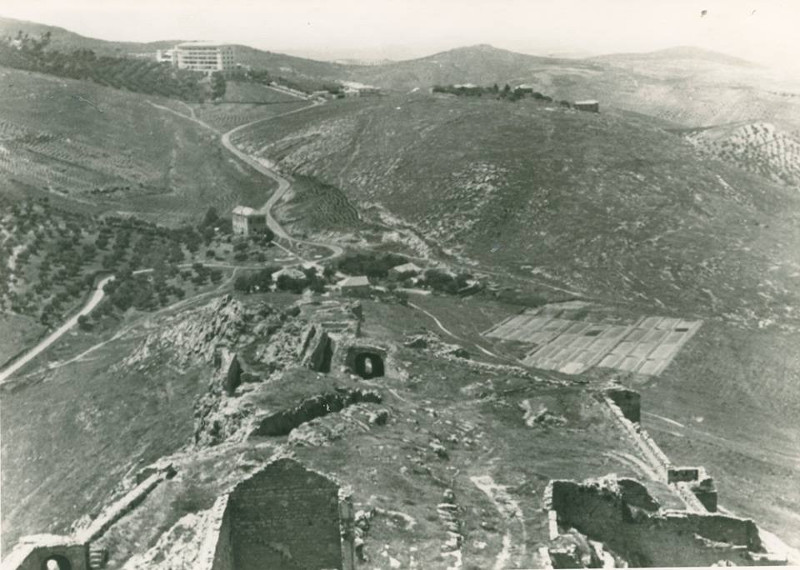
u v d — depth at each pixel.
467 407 89.56
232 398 84.69
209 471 62.75
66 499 106.94
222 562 44.34
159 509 57.28
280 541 47.00
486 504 63.34
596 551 55.41
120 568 51.91
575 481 60.44
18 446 126.81
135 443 115.75
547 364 166.12
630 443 81.25
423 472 67.44
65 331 180.50
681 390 153.38
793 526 96.69
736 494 108.19
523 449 77.81
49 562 51.84
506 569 52.19
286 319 124.81
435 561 52.28
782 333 187.75
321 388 83.69
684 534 58.62
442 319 189.75
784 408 147.00
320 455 67.31
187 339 136.88
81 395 136.38
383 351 102.25
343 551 47.09
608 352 173.62
